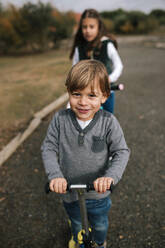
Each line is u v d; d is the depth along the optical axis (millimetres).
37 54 14688
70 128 1272
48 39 16203
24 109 4371
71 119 1269
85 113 1190
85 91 1129
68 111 1301
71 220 1565
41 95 5188
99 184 1107
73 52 2678
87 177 1339
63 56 12648
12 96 5184
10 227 1982
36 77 7223
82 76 1108
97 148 1260
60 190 1140
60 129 1307
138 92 5445
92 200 1410
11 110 4336
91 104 1161
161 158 2807
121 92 5531
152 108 4383
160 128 3561
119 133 1280
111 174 1182
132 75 7312
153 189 2316
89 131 1248
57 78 6902
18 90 5676
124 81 6602
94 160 1286
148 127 3619
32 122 3750
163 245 1756
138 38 21922
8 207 2188
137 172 2578
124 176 2527
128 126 3688
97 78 1121
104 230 1550
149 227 1908
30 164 2799
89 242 1229
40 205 2203
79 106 1172
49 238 1875
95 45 2395
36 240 1861
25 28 14812
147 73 7453
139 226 1923
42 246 1812
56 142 1350
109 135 1271
